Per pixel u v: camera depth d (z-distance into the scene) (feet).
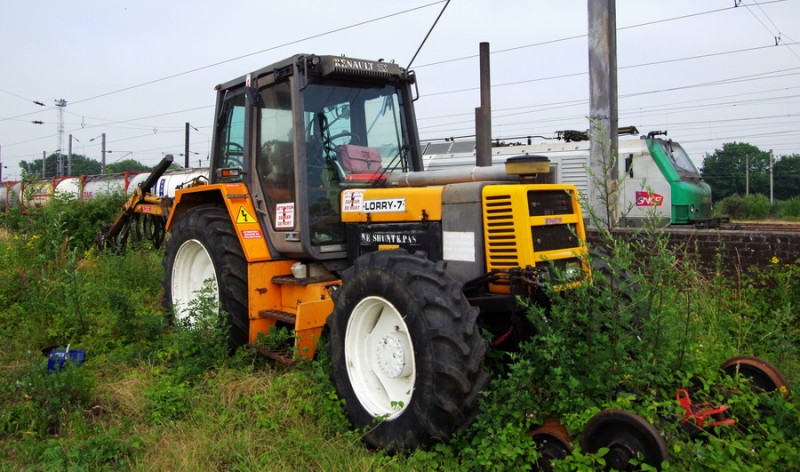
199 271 19.95
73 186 67.41
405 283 12.09
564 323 11.64
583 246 12.83
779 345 16.44
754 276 22.02
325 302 15.85
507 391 11.27
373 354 13.44
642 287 12.15
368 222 15.98
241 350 16.96
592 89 23.06
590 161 23.24
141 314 20.47
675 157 48.42
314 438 12.54
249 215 17.88
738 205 118.01
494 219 13.15
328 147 16.96
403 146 18.47
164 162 26.81
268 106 17.80
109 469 11.53
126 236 30.07
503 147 56.03
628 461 9.77
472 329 11.35
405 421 11.87
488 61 40.42
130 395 14.87
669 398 11.79
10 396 14.55
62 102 154.81
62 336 19.33
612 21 22.72
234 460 11.92
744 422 11.56
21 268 24.86
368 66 17.38
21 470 11.46
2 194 77.15
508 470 10.80
